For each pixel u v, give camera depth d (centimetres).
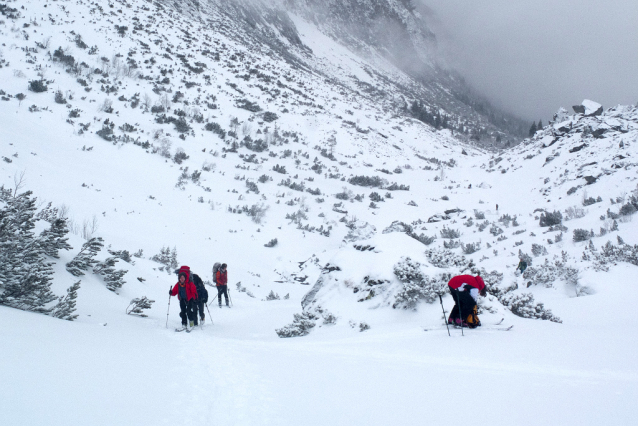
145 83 4638
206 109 4741
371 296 926
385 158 5494
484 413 303
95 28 5253
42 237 913
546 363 475
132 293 1127
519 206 3431
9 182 2055
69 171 2578
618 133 3866
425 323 773
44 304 689
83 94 3844
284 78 7188
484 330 689
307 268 2459
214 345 674
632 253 1495
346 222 3359
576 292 1401
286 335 864
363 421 289
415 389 377
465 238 2869
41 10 5031
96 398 287
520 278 1780
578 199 2931
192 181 3244
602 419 286
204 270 2003
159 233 2308
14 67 3700
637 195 2406
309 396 356
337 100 7444
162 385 359
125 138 3378
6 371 298
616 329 672
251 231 2817
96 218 2136
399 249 1020
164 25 6631
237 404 329
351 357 557
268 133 4753
